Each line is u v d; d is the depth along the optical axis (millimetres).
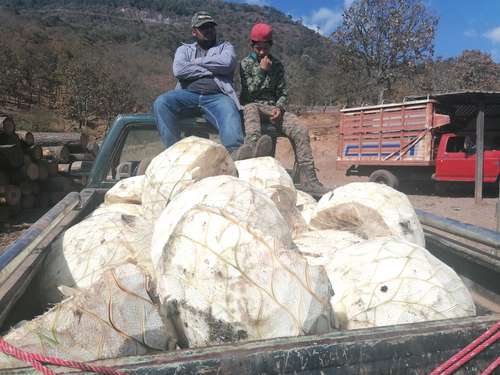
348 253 1821
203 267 1342
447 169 14008
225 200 1584
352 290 1661
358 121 16672
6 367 1170
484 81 33125
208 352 1111
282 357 1126
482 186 13539
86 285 1688
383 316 1572
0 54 42594
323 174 20438
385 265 1687
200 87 3836
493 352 1295
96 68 42281
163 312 1396
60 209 2344
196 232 1409
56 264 1819
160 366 1064
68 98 39688
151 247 1700
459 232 2207
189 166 2148
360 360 1186
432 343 1261
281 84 4445
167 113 3740
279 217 1610
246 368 1100
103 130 38781
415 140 14914
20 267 1750
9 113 37094
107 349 1280
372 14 30172
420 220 2621
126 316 1323
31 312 1841
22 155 10625
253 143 3516
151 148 3930
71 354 1249
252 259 1335
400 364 1220
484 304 2082
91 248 1807
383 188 2320
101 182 3727
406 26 29859
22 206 11039
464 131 15008
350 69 31484
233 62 3980
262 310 1286
